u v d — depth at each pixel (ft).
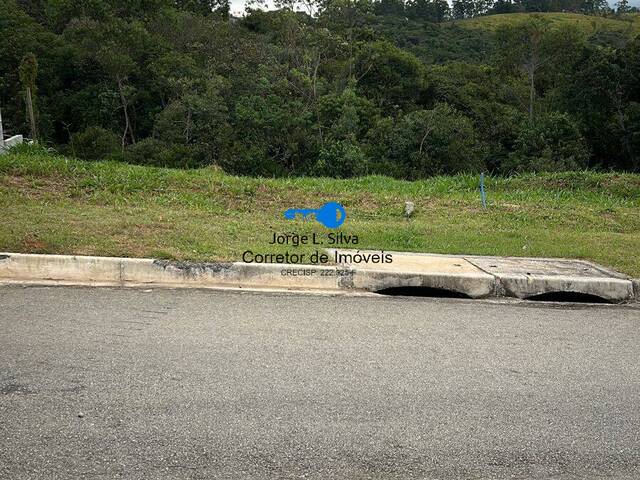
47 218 23.34
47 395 11.43
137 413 10.94
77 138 107.65
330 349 14.23
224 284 19.11
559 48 143.95
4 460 9.45
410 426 10.99
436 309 17.76
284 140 103.71
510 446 10.55
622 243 25.57
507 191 37.50
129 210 26.27
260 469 9.53
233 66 116.88
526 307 18.48
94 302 16.74
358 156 91.25
